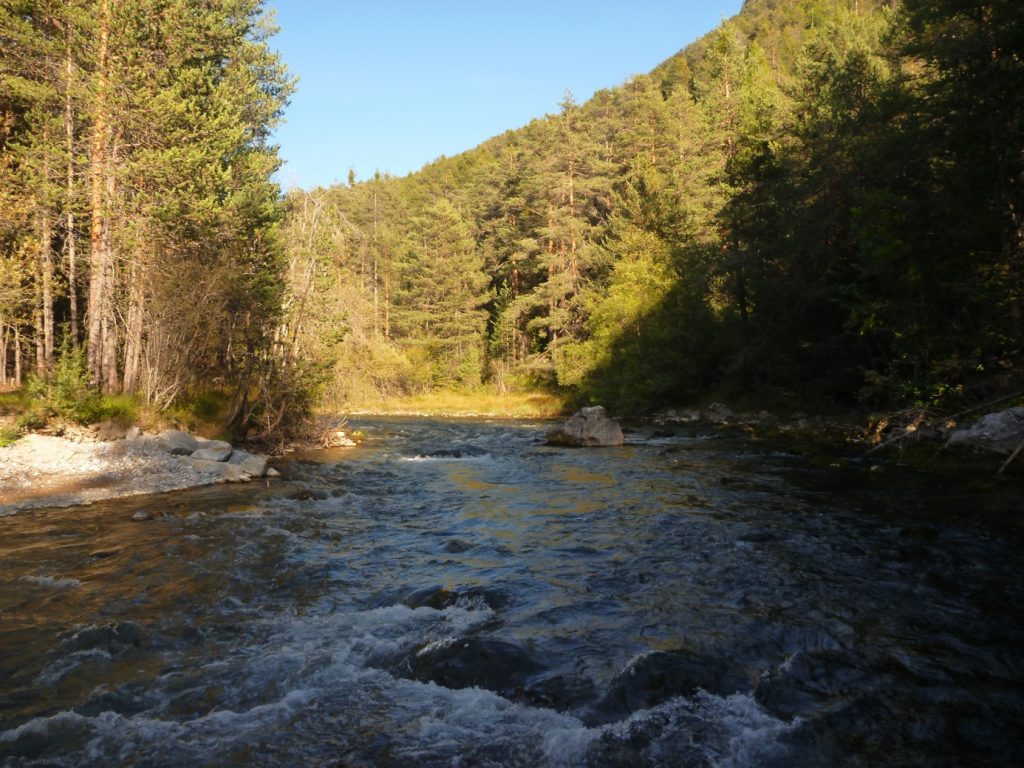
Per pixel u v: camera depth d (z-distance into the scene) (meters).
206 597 7.99
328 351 26.72
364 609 7.65
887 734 4.79
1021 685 5.48
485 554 9.81
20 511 12.45
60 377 17.95
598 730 4.88
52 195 19.03
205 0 24.42
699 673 5.66
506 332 59.06
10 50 19.31
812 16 92.94
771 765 4.43
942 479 14.58
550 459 21.42
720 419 35.00
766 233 31.97
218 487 15.51
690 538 10.33
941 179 18.84
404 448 25.19
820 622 6.84
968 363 17.03
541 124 62.88
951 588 7.77
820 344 28.77
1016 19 16.45
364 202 74.69
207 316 20.30
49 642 6.63
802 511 11.91
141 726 5.04
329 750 4.72
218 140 21.17
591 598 7.76
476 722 5.08
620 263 44.09
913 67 28.00
